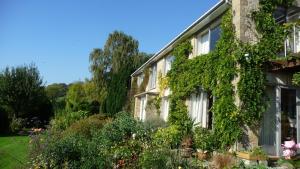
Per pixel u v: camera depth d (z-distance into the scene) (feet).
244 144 39.68
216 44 46.73
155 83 84.74
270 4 43.80
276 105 41.42
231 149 40.37
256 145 39.65
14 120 92.73
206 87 48.32
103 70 154.10
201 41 57.11
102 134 40.40
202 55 51.47
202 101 51.93
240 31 41.60
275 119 41.34
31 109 106.01
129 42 158.20
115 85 111.04
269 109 41.57
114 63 152.05
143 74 96.27
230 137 40.47
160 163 28.84
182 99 58.29
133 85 106.22
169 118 60.59
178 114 58.23
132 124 42.63
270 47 41.73
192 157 35.86
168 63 76.02
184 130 49.44
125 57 155.53
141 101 96.27
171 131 46.75
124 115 55.01
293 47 42.50
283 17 45.60
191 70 55.06
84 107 115.44
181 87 58.18
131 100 104.27
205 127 49.75
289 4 45.37
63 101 128.16
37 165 31.71
